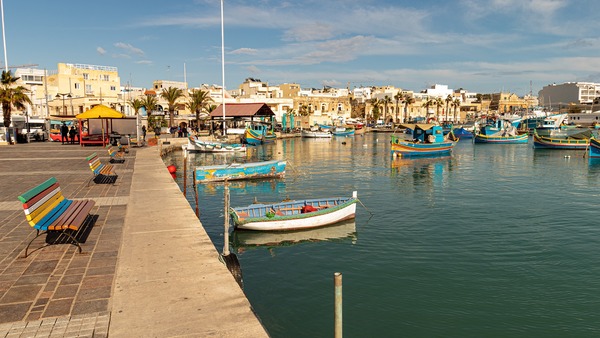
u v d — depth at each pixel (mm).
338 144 82375
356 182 34125
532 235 18047
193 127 95625
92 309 5914
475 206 24250
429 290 12305
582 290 12320
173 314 5762
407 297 11820
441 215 21844
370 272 13703
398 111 161750
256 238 17344
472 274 13516
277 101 124500
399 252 15734
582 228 19234
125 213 11758
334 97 143000
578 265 14336
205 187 30156
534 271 13820
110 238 9297
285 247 16281
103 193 14977
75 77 98188
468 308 11172
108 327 5418
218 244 16562
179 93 81938
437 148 57344
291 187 31000
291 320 10500
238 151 56219
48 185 9305
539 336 9844
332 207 19125
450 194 28484
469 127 115875
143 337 5168
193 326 5441
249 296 11859
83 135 42844
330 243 16797
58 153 32031
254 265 14320
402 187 31672
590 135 70125
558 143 68562
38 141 48500
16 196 14250
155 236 9430
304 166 45969
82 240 9141
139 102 84875
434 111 174000
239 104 72625
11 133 42625
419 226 19531
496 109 191875
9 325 5461
